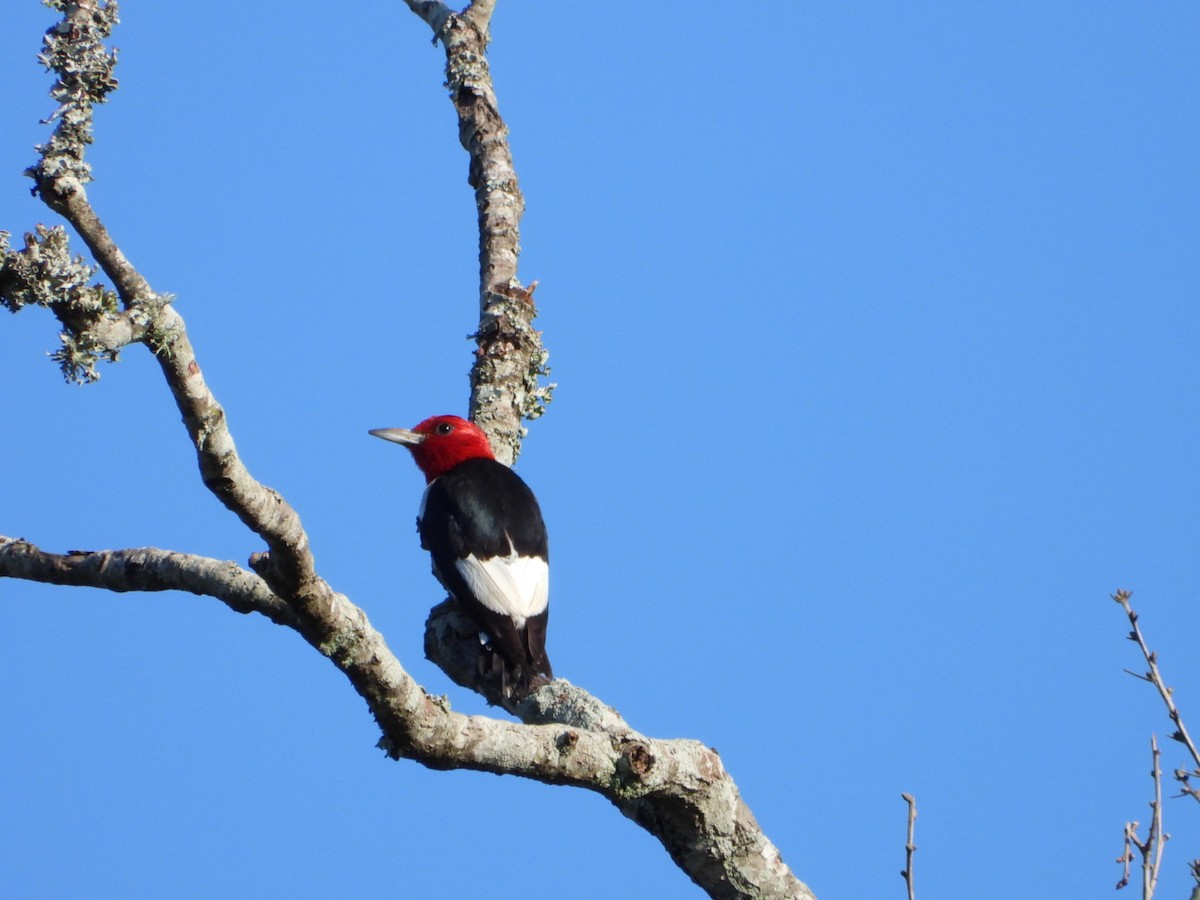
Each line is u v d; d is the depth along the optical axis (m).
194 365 8.38
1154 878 9.88
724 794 10.73
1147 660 10.48
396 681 9.14
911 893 10.17
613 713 10.96
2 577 11.66
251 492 8.50
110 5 8.79
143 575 11.03
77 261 8.38
